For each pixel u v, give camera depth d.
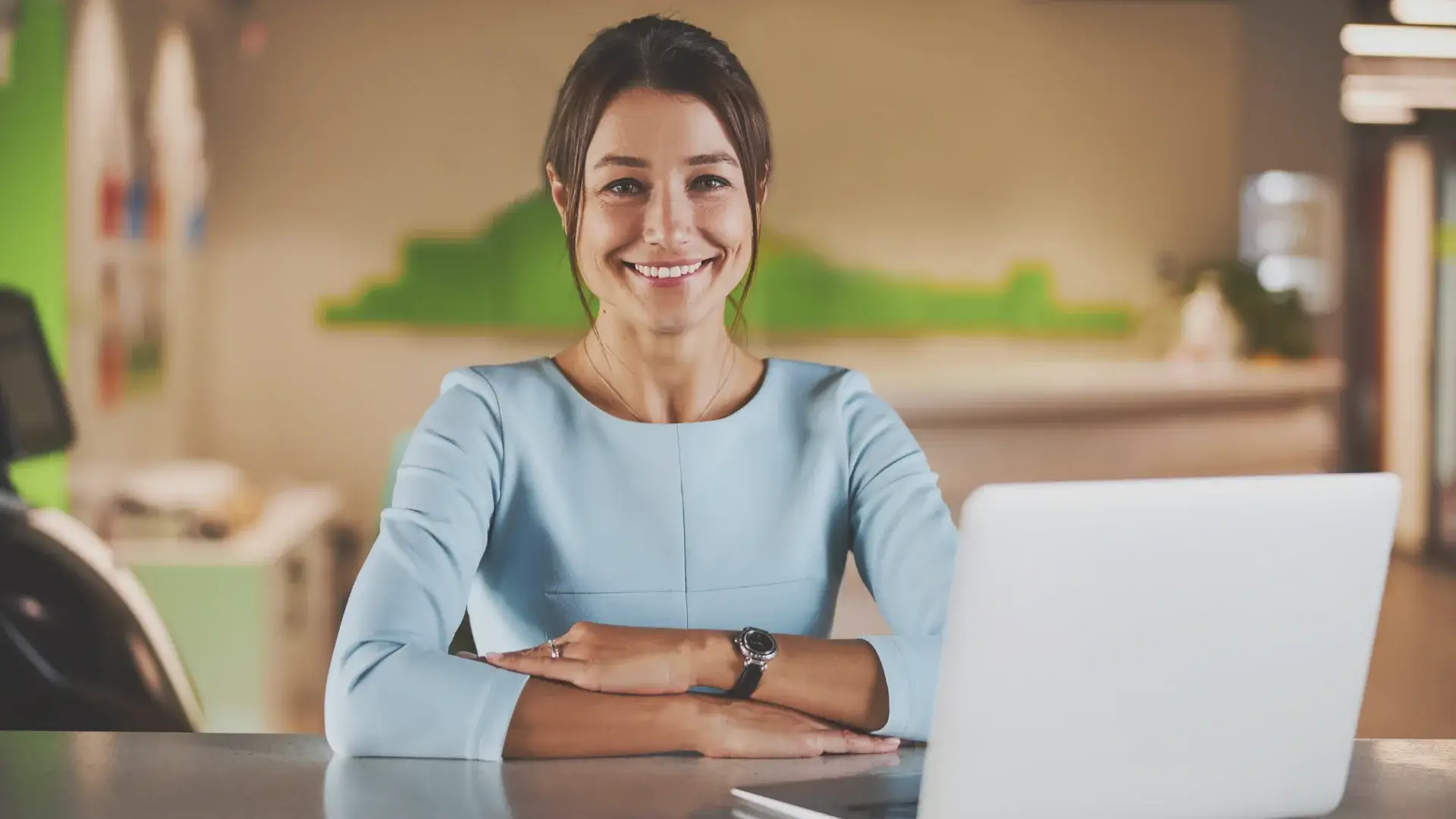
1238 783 0.97
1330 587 0.96
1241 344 6.38
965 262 6.57
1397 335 6.96
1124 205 6.69
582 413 1.45
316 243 5.82
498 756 1.18
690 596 1.43
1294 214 6.88
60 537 2.08
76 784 1.10
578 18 5.91
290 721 4.17
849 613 4.42
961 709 0.90
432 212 5.87
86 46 4.00
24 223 3.67
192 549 3.92
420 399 5.90
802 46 6.36
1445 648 5.09
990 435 4.91
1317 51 6.76
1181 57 6.69
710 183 1.42
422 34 5.84
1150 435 5.29
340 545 5.29
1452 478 6.93
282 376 5.84
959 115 6.52
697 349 1.45
